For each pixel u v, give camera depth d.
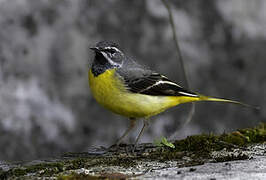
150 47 15.02
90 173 7.77
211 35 15.73
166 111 15.04
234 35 15.84
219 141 9.42
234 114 15.47
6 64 13.84
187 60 15.23
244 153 8.77
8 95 13.64
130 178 7.17
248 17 16.03
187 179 7.04
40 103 13.85
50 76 14.13
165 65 15.06
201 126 15.14
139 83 10.20
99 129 14.24
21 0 14.19
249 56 15.78
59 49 14.27
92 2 14.78
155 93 10.40
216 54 15.66
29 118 13.63
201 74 15.39
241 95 15.59
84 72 14.34
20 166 8.60
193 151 9.11
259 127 10.58
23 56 14.01
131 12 15.04
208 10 15.84
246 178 7.02
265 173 7.27
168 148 9.41
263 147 9.20
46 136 13.69
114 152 9.64
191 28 15.55
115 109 10.23
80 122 14.10
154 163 8.39
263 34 15.99
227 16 15.86
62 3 14.48
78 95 14.24
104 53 10.09
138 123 14.75
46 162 8.85
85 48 14.44
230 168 7.62
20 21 14.12
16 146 13.38
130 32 14.94
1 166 8.66
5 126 13.42
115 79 9.99
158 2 15.30
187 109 15.16
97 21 14.73
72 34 14.41
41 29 14.22
